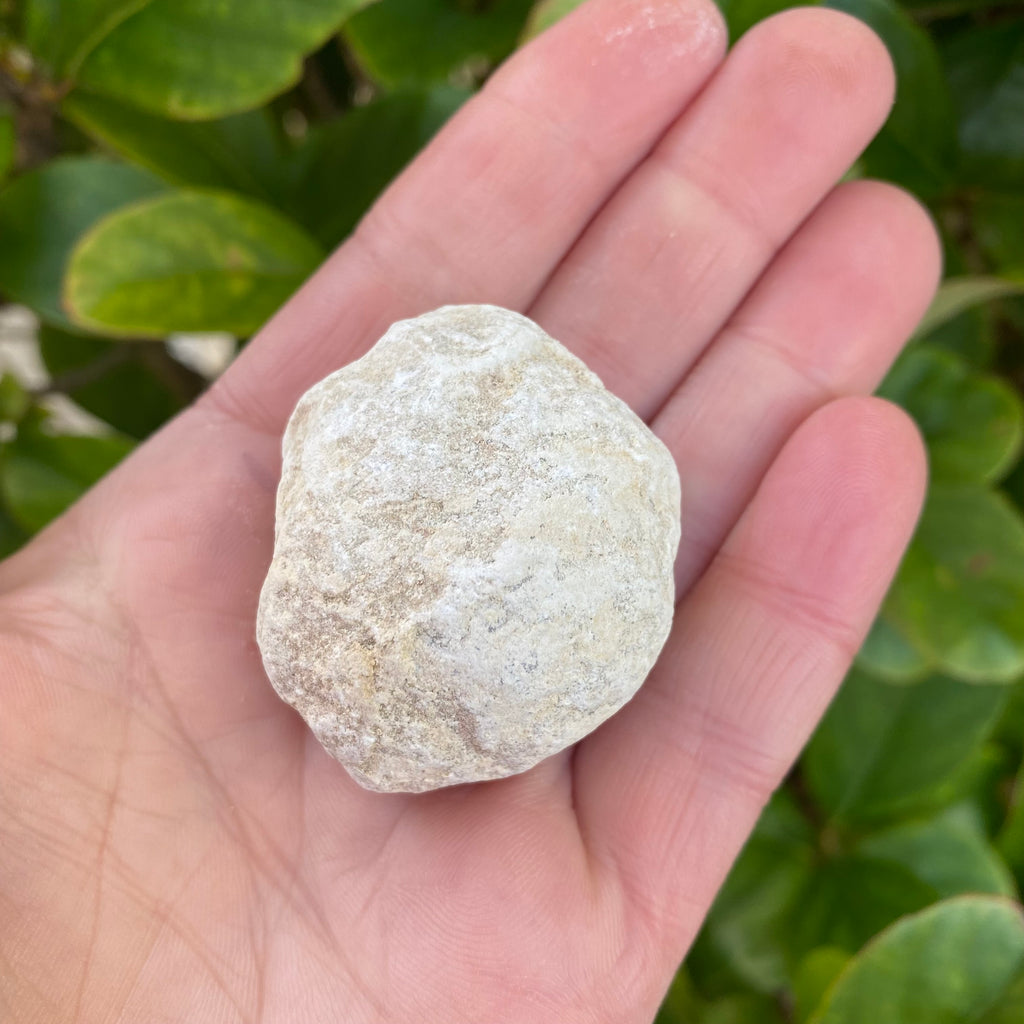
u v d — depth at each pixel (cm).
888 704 15
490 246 13
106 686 11
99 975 10
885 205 13
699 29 13
